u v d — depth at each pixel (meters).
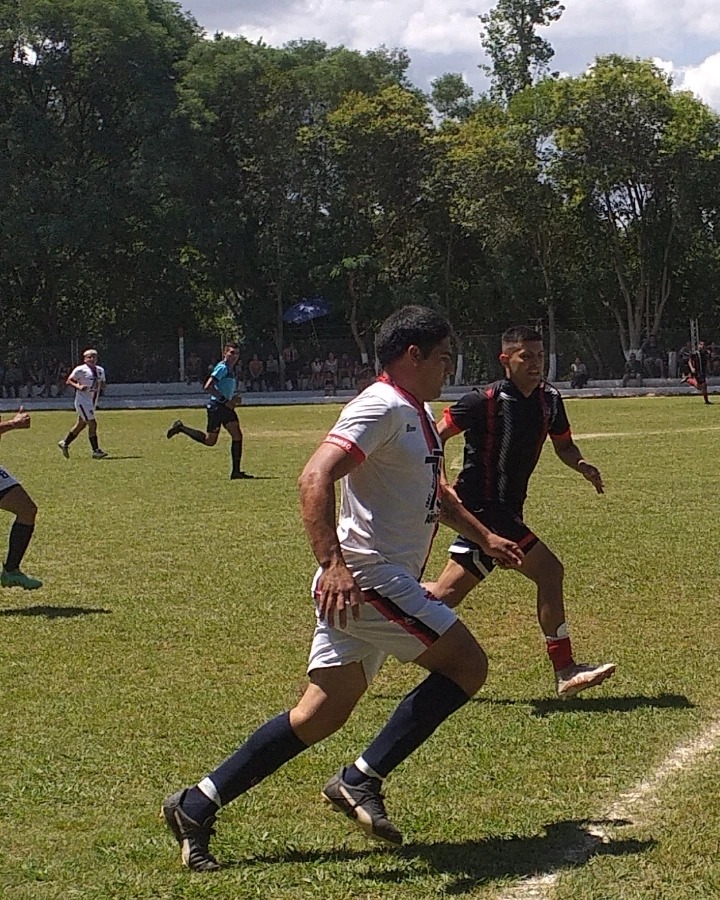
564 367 60.34
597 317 62.38
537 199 57.53
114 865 4.75
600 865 4.61
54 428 34.81
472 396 7.03
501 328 63.03
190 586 10.46
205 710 6.82
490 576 10.52
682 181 56.44
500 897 4.39
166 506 15.99
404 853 4.80
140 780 5.72
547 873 4.58
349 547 4.73
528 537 6.94
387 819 4.76
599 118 56.28
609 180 56.69
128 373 59.09
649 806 5.23
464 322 63.44
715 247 60.25
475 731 6.33
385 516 4.73
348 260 58.25
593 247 60.12
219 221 57.66
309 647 8.27
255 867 4.71
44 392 57.69
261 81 60.28
